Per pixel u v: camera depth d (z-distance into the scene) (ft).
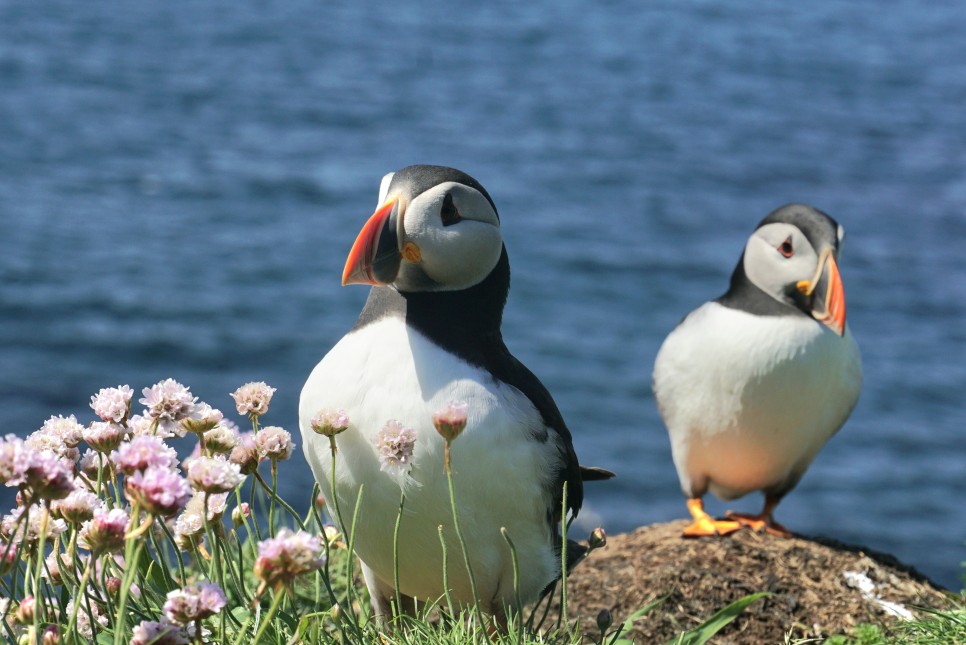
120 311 74.59
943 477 55.31
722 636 17.83
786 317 19.67
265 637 12.01
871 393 64.85
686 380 20.27
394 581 13.07
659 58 218.79
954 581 46.03
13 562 11.07
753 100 178.60
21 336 69.87
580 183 118.83
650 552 19.71
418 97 169.37
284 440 12.28
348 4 263.29
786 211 19.94
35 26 195.72
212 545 11.35
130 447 9.82
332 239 95.66
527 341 73.26
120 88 156.97
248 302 78.28
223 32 213.87
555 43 231.91
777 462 20.61
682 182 121.70
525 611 17.70
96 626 11.74
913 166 134.10
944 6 314.76
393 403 12.33
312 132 141.28
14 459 9.50
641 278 87.66
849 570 19.07
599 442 58.18
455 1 278.46
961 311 79.87
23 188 103.40
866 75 207.00
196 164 118.73
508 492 12.50
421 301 12.75
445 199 12.49
